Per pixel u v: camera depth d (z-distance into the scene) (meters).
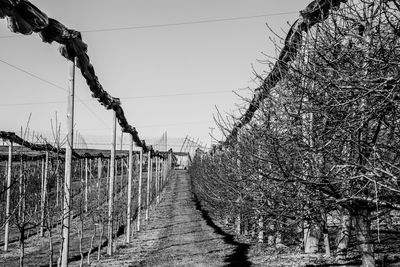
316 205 6.26
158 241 19.66
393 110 5.11
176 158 94.31
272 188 7.23
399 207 5.20
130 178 19.80
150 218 29.94
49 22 7.89
